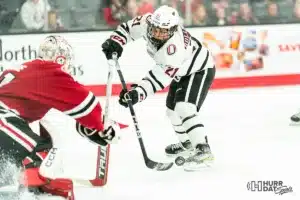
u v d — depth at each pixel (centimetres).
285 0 1041
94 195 548
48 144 531
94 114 483
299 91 972
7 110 477
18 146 474
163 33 558
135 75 957
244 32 987
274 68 1002
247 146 704
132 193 557
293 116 794
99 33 952
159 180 595
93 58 952
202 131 614
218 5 1002
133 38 617
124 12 984
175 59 571
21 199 497
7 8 959
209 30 981
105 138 505
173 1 995
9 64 947
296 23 998
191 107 612
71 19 977
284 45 1000
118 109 887
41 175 513
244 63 992
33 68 477
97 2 977
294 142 720
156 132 774
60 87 475
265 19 1022
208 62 623
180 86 619
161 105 907
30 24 965
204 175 609
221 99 927
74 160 664
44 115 491
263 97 938
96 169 575
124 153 688
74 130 755
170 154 668
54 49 504
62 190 522
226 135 750
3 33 948
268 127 784
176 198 545
